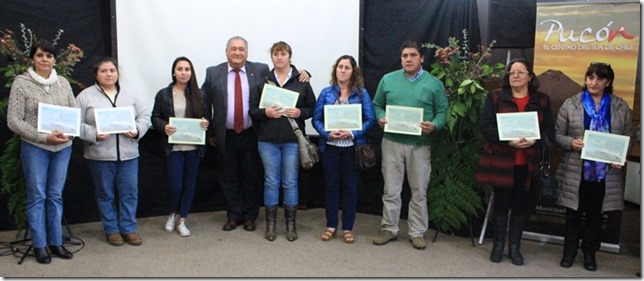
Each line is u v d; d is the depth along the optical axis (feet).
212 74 11.50
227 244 10.94
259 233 11.75
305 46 13.10
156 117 11.14
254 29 12.85
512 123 9.35
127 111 10.08
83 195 12.42
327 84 13.28
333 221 11.27
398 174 10.79
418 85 10.27
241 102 11.39
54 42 11.07
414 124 10.11
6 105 10.31
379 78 13.20
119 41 11.89
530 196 9.75
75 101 9.78
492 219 11.15
